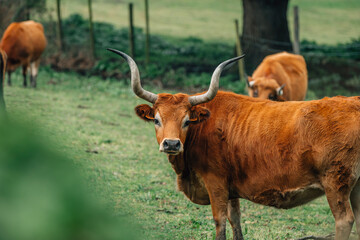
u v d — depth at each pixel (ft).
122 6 440.04
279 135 55.52
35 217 6.04
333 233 69.51
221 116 60.54
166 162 112.47
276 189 56.75
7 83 179.32
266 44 242.58
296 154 54.24
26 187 6.12
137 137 132.57
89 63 228.63
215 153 59.67
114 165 103.60
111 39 284.82
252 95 134.51
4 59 110.73
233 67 232.94
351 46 276.21
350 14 467.11
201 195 64.03
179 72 233.14
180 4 475.72
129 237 7.20
